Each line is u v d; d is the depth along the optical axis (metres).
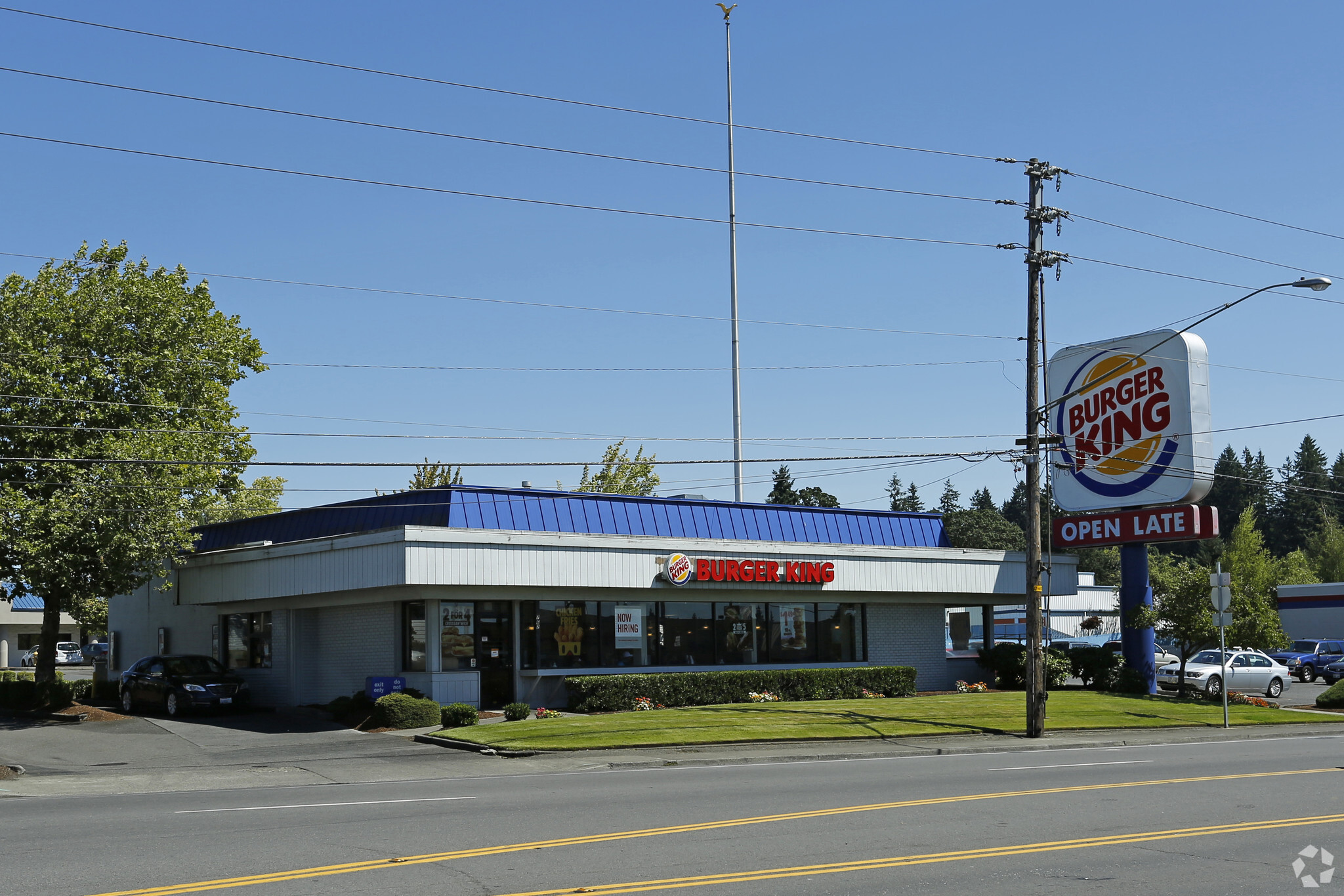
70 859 11.41
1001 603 41.50
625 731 25.86
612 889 9.93
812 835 12.70
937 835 12.71
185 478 33.88
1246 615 35.94
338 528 35.09
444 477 53.22
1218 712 33.25
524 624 31.70
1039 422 28.28
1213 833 12.88
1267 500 131.38
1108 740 26.94
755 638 35.59
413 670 31.06
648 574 32.31
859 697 35.19
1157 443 37.94
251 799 16.88
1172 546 124.56
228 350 37.31
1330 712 36.00
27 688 34.19
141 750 25.34
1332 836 12.72
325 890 9.91
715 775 19.83
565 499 33.66
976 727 28.20
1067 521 40.25
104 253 35.56
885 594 37.53
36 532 30.58
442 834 12.87
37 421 32.19
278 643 35.50
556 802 15.79
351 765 22.33
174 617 40.56
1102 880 10.38
